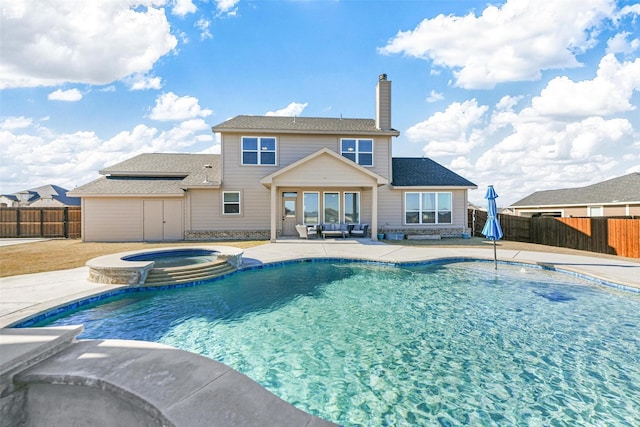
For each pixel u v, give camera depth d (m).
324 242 16.59
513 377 4.57
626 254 13.15
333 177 16.20
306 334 6.02
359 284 9.41
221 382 2.84
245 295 8.32
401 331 6.16
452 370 4.76
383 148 19.48
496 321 6.66
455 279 9.96
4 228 19.69
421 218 19.66
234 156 18.41
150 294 8.23
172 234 18.06
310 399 4.07
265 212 18.75
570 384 4.40
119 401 2.67
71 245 15.63
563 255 13.07
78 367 2.89
